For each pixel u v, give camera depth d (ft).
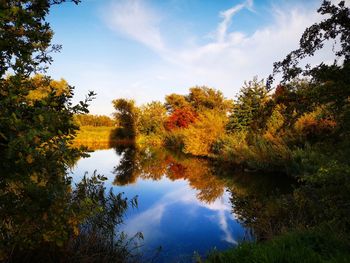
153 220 32.53
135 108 192.65
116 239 24.52
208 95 210.59
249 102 74.84
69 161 9.48
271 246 16.17
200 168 72.64
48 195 8.78
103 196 20.77
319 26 13.85
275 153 56.54
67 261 16.46
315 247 15.80
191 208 37.55
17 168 8.21
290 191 43.34
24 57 9.00
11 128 7.46
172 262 21.95
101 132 189.26
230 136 78.89
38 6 10.00
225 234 27.99
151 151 121.60
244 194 43.93
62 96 9.75
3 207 8.89
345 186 18.03
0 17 7.60
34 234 9.21
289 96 14.78
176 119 155.74
